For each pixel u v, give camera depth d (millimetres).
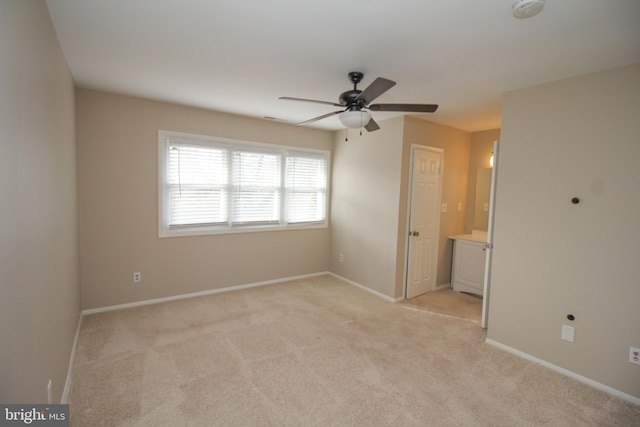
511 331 2777
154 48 2152
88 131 3168
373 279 4242
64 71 2268
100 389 2113
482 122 4012
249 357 2568
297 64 2363
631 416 2006
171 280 3770
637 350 2139
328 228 5082
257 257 4414
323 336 2975
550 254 2543
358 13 1652
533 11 1475
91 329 2967
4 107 1039
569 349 2447
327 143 4926
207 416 1897
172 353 2594
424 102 3189
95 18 1772
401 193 3861
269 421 1873
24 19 1271
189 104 3594
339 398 2094
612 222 2236
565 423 1930
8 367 1063
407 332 3107
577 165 2391
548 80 2506
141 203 3508
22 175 1239
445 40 1929
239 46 2092
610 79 2232
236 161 4105
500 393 2201
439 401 2092
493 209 3107
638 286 2135
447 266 4586
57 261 1929
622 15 1590
